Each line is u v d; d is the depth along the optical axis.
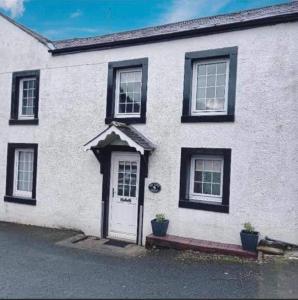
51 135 10.42
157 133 8.79
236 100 7.93
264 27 7.72
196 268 6.82
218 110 8.29
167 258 7.55
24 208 10.84
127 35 9.96
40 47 10.70
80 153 9.91
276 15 7.54
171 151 8.61
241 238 7.51
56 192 10.27
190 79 8.48
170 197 8.59
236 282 6.02
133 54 9.19
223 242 7.97
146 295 5.46
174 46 8.67
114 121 9.23
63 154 10.20
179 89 8.58
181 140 8.51
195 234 8.27
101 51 9.67
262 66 7.72
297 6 8.24
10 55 11.28
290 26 7.50
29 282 6.02
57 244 8.73
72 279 6.20
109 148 9.44
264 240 7.49
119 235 9.37
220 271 6.61
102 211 9.50
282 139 7.50
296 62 7.44
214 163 8.36
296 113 7.40
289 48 7.50
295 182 7.36
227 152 7.97
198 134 8.31
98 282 6.05
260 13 8.47
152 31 9.66
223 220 7.98
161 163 8.71
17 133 11.05
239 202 7.83
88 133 9.80
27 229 10.18
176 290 5.68
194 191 8.57
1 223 10.95
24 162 11.17
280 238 7.45
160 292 5.59
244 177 7.80
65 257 7.64
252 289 5.69
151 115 8.88
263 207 7.61
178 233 8.47
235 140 7.91
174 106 8.62
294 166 7.38
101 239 9.33
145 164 8.85
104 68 9.62
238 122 7.89
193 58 8.43
